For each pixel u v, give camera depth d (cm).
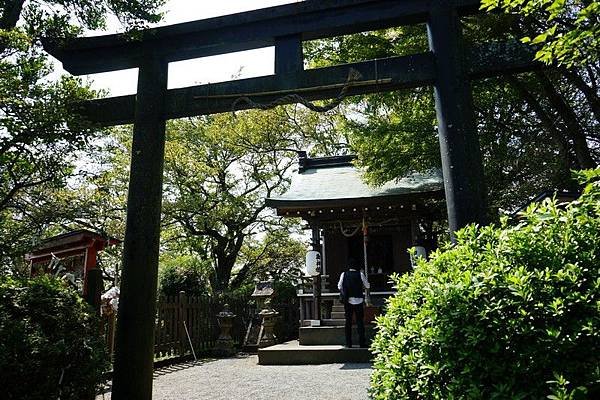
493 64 390
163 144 449
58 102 438
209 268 1605
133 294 400
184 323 970
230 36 448
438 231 1255
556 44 266
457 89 386
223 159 1683
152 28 459
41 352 332
